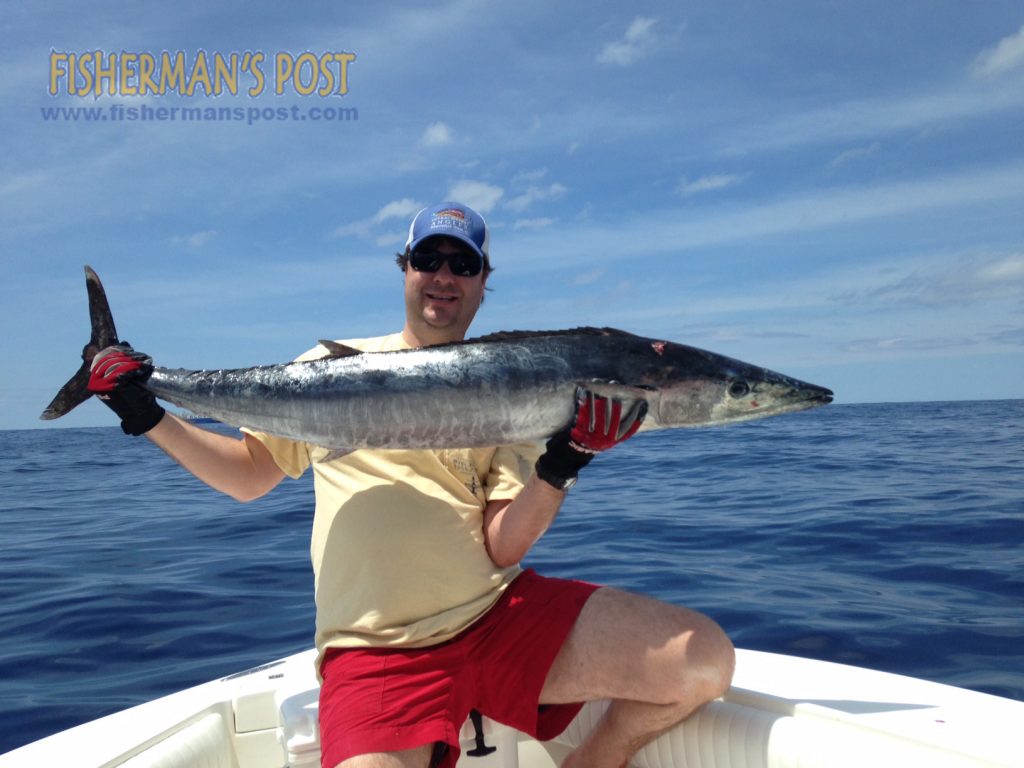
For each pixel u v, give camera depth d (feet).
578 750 10.25
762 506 34.32
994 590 19.67
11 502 49.65
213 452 10.69
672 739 10.12
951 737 8.32
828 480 44.19
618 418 9.55
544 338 10.76
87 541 31.94
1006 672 14.24
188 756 9.59
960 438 83.30
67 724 13.78
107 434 308.40
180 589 22.43
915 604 18.56
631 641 9.31
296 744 9.59
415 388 10.46
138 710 10.45
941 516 29.81
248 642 17.75
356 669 9.27
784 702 9.37
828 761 8.50
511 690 9.70
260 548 28.53
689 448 76.23
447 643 9.58
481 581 9.98
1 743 13.12
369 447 10.38
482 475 10.90
